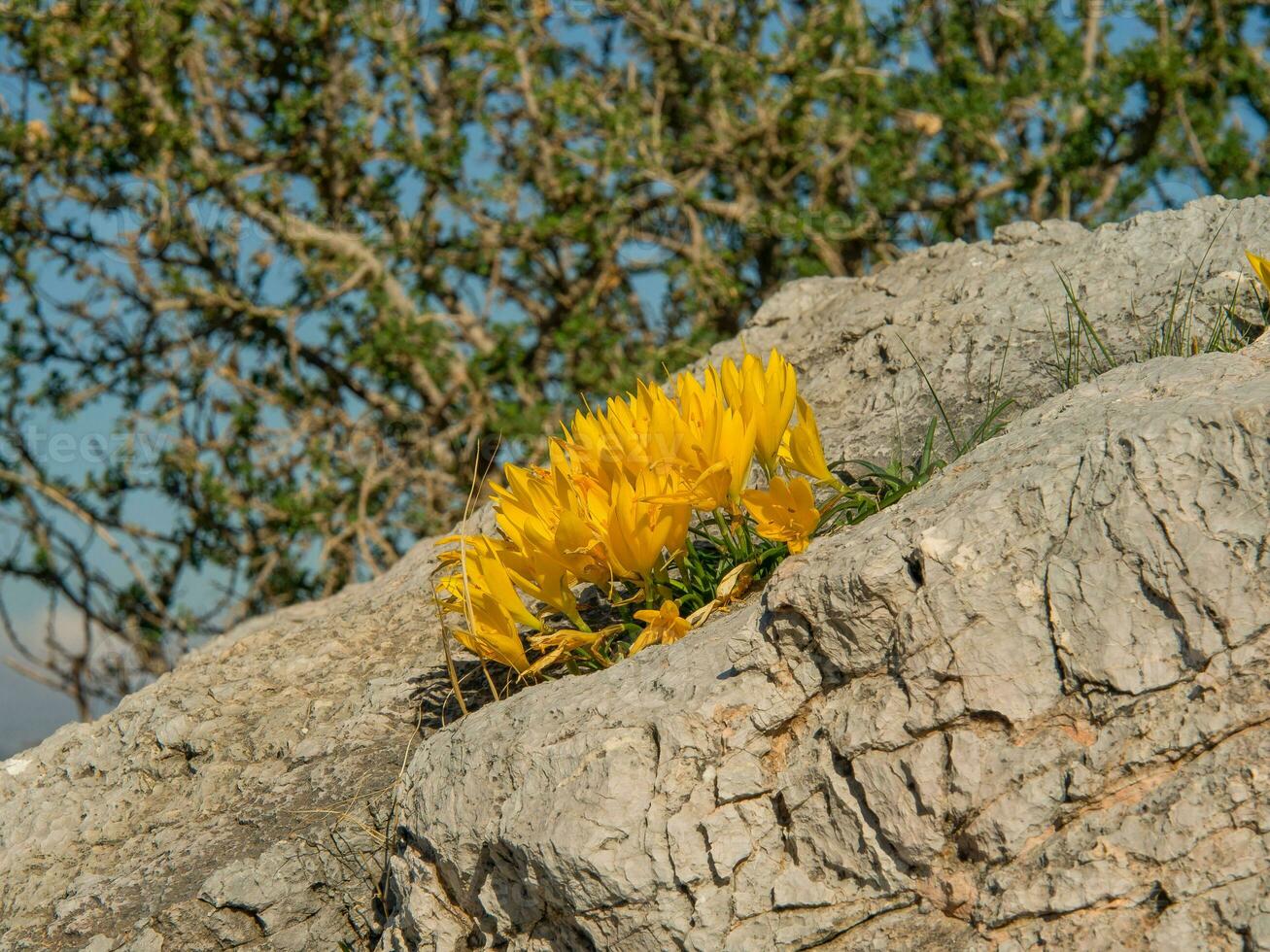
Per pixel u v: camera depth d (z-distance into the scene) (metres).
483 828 2.21
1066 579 1.94
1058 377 3.38
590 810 2.06
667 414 2.66
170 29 9.22
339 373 10.23
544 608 3.09
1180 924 1.71
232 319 9.98
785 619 2.13
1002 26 10.65
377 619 3.96
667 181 9.34
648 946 2.01
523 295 10.91
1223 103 10.14
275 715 3.36
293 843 2.73
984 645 1.94
